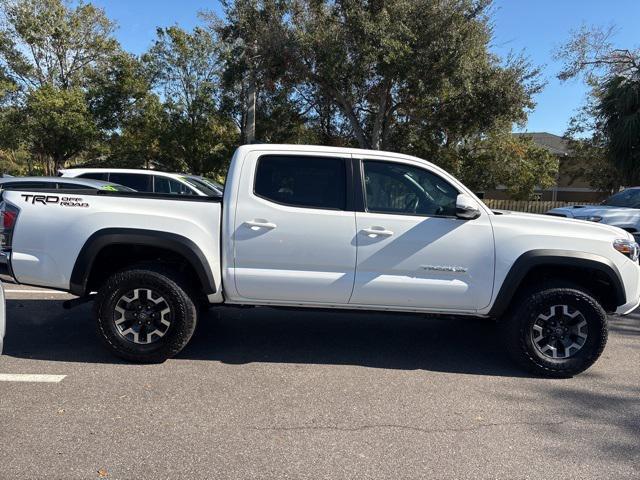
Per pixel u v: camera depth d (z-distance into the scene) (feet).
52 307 22.17
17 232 15.39
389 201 15.78
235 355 16.89
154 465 10.31
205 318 21.12
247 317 21.50
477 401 13.82
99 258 15.97
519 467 10.59
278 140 79.87
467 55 55.31
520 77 59.16
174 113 88.38
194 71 87.86
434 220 15.43
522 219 15.74
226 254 15.51
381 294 15.55
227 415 12.55
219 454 10.78
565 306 15.49
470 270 15.42
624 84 55.57
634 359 17.58
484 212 15.67
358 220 15.38
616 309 16.16
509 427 12.32
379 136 61.57
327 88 60.44
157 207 15.52
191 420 12.24
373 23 51.96
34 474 9.89
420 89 56.34
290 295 15.67
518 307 15.61
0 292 12.67
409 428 12.16
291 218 15.34
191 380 14.66
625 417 13.00
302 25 56.90
